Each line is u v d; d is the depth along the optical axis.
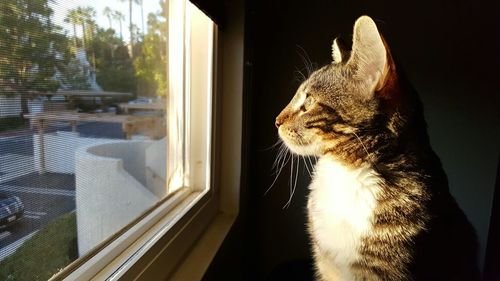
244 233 0.47
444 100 0.46
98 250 0.23
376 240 0.28
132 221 0.28
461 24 0.44
